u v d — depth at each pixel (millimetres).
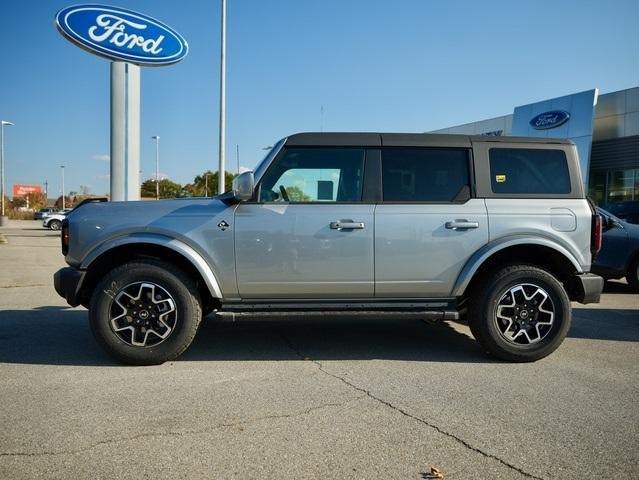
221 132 18219
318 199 4777
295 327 6227
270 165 4758
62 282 4574
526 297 4723
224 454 2918
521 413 3551
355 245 4676
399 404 3699
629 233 9000
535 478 2697
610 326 6336
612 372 4484
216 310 4742
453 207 4773
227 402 3713
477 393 3939
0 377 4242
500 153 4938
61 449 2961
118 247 4633
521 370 4543
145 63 15742
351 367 4602
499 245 4738
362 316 4727
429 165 4867
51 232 31781
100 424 3307
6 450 2943
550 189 4922
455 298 4863
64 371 4410
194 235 4594
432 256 4734
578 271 4836
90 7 14797
